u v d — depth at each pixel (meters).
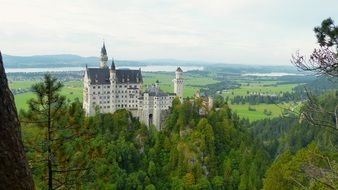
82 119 26.70
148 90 186.62
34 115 23.95
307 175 24.36
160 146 149.12
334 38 19.31
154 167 136.25
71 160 25.64
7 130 10.60
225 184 134.12
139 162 142.75
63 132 25.16
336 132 22.41
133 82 190.50
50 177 24.50
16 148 10.82
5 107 10.62
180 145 144.62
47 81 23.77
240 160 140.25
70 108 25.91
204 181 131.12
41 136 24.36
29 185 11.16
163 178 138.50
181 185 129.38
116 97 187.75
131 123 164.50
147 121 183.12
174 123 160.50
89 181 26.12
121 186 121.88
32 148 23.94
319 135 152.38
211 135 146.88
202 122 149.25
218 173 141.12
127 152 139.00
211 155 143.50
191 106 161.75
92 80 183.25
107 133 149.12
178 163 140.00
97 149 27.73
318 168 23.98
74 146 26.02
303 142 167.75
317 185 36.22
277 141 189.38
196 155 141.12
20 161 10.91
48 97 23.81
